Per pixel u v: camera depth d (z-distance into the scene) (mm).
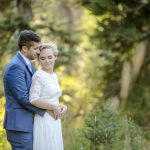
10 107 7152
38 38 7203
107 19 16812
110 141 8969
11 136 7207
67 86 20469
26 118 7152
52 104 7168
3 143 9062
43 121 7203
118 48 17172
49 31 17562
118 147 9391
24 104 7070
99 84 18484
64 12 26359
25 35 7152
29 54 7199
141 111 16969
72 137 10531
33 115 7230
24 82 7086
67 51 17219
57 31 17656
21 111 7133
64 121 11070
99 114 9156
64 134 10797
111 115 9227
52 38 17672
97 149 8938
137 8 16375
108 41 17062
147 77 17719
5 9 17453
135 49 17250
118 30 16375
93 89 18844
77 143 9695
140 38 16781
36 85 7125
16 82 7039
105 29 16812
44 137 7219
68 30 18109
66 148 10156
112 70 17828
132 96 17453
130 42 16953
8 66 7145
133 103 17172
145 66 17641
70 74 24828
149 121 16844
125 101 17062
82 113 17453
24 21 16391
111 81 17938
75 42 18219
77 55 17734
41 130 7199
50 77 7227
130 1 16469
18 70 7066
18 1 16953
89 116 9102
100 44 17297
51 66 7258
